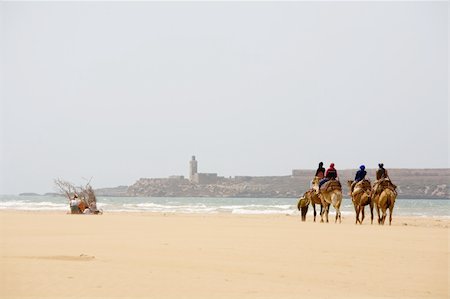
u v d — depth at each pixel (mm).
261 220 55812
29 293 15844
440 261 22688
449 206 143875
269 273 19641
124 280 17875
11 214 69938
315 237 33062
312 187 53656
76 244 28875
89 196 77250
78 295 15625
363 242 29906
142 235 34750
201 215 71625
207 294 15953
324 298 15695
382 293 16531
